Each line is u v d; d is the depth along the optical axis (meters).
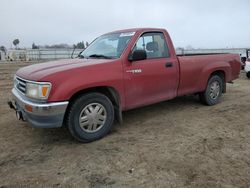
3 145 3.93
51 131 4.48
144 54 4.22
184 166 3.15
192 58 5.33
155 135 4.18
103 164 3.27
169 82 4.89
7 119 5.22
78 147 3.80
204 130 4.35
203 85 5.64
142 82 4.42
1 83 11.13
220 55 6.07
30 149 3.78
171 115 5.27
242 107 5.76
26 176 3.03
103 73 3.92
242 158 3.32
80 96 3.80
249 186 2.72
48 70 3.70
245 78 11.41
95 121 3.97
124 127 4.61
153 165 3.20
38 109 3.46
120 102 4.20
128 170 3.10
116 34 4.89
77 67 3.74
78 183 2.87
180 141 3.91
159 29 4.84
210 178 2.88
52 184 2.86
